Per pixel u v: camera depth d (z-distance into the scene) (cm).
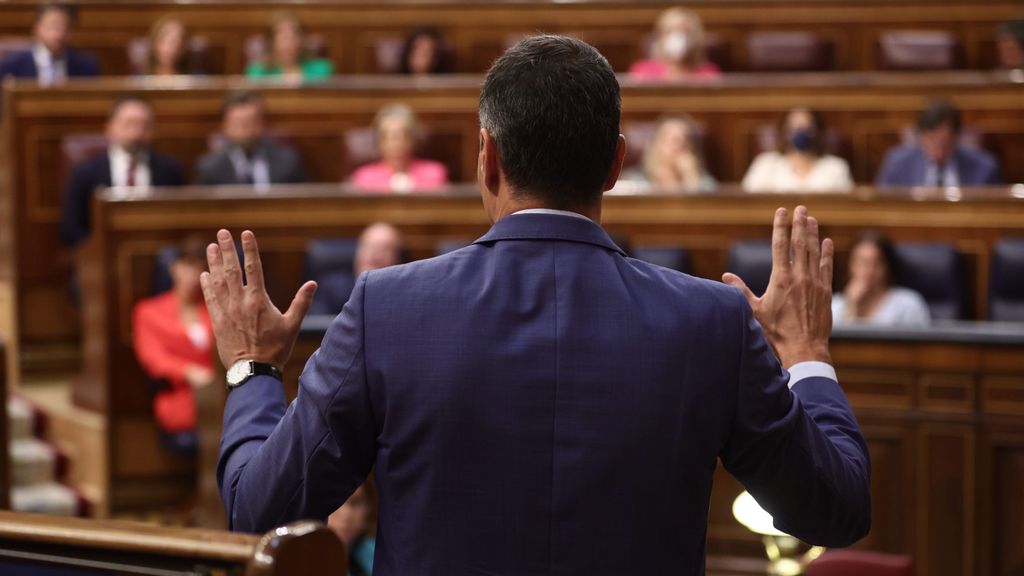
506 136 190
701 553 189
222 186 856
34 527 178
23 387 837
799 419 187
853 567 419
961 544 507
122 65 1083
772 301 212
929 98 919
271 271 751
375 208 764
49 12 980
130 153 843
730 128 928
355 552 444
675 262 733
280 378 209
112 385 730
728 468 192
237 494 189
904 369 510
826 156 890
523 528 178
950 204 723
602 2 1099
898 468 513
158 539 170
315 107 924
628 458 179
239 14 1101
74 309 861
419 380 180
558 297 184
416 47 1045
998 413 502
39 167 860
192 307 730
